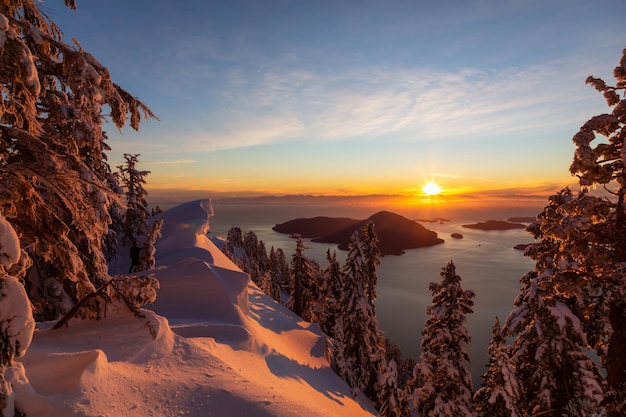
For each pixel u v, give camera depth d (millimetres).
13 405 4516
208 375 6418
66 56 6012
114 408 5008
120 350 6656
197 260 15773
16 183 5113
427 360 15594
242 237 88062
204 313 13703
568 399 12656
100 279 9477
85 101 6055
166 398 5516
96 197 7316
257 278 63219
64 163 5980
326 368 21750
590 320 12062
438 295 16047
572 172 8359
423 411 15391
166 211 32812
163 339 7285
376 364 25453
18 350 4215
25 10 6352
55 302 8766
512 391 12562
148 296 7570
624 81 8219
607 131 8328
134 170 29547
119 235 27859
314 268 37469
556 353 12133
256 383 6555
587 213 8664
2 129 5352
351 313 25734
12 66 4672
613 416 7898
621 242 8297
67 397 4949
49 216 6270
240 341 11398
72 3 6516
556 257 9367
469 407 14703
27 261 4742
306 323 28266
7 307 4203
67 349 6430
